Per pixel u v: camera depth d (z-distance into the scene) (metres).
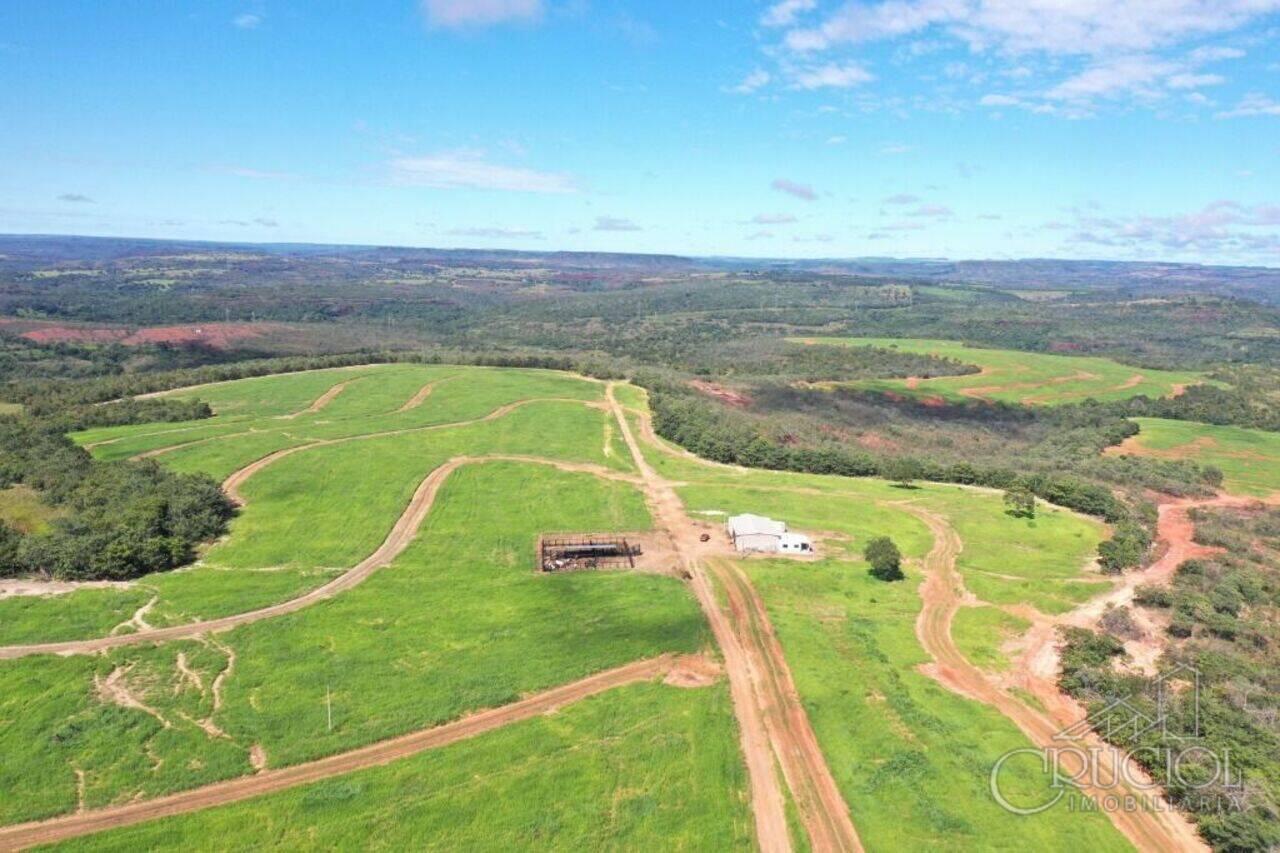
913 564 91.19
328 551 89.31
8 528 83.19
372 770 51.66
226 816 47.00
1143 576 88.81
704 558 91.75
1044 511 112.25
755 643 71.38
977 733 57.56
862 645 71.19
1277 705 60.72
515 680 63.22
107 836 45.22
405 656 66.69
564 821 47.31
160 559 83.00
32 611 71.56
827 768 53.72
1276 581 87.25
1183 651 69.69
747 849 45.94
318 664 64.75
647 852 45.34
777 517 105.88
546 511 105.69
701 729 57.25
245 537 92.31
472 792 49.62
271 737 54.66
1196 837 47.38
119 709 57.25
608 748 54.59
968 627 75.75
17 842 44.78
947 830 47.34
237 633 69.25
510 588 81.62
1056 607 80.12
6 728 54.56
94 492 93.38
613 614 75.88
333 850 44.69
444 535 96.19
